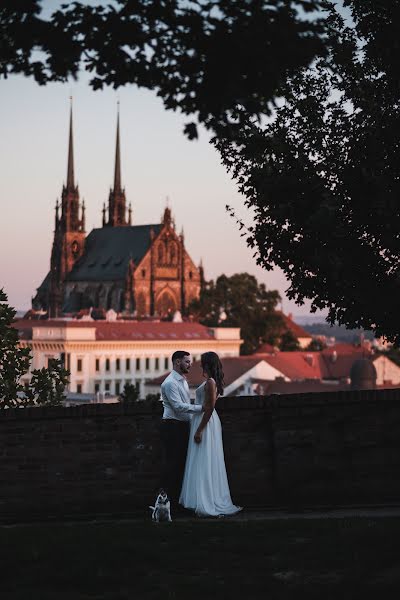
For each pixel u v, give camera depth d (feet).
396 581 46.96
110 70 47.75
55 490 68.64
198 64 46.93
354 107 79.00
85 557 51.88
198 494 66.80
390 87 78.13
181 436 67.77
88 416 69.05
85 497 68.95
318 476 71.36
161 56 47.60
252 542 54.95
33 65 48.16
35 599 45.91
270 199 78.18
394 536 54.75
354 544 53.72
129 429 69.36
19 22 47.11
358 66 78.69
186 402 67.82
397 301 76.59
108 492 69.15
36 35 47.11
